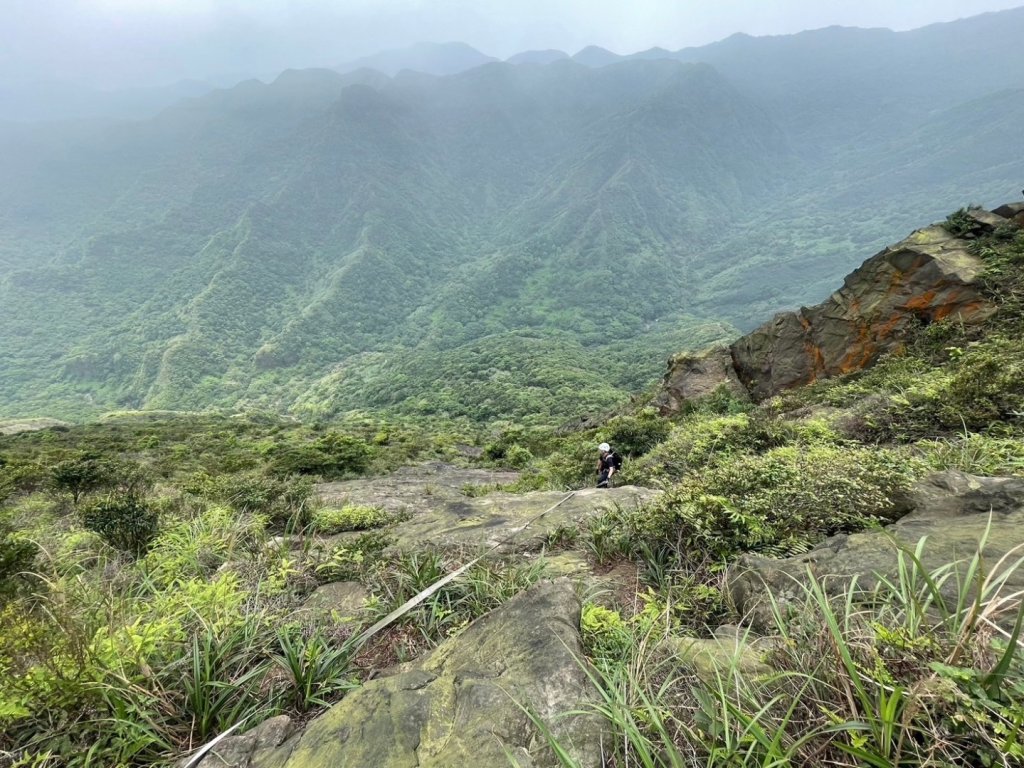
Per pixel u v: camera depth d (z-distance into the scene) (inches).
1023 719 40.6
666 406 751.7
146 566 152.0
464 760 57.9
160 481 484.1
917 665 52.1
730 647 72.9
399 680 74.8
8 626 85.4
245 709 77.8
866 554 95.9
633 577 134.3
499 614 88.1
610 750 57.7
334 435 816.9
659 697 59.3
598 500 232.5
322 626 104.7
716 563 120.9
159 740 68.4
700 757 53.8
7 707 66.2
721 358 777.6
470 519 230.2
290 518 258.5
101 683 73.2
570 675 69.0
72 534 205.8
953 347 405.7
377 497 435.8
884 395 310.7
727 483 145.8
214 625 89.6
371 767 58.9
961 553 88.3
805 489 131.6
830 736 51.5
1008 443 168.9
